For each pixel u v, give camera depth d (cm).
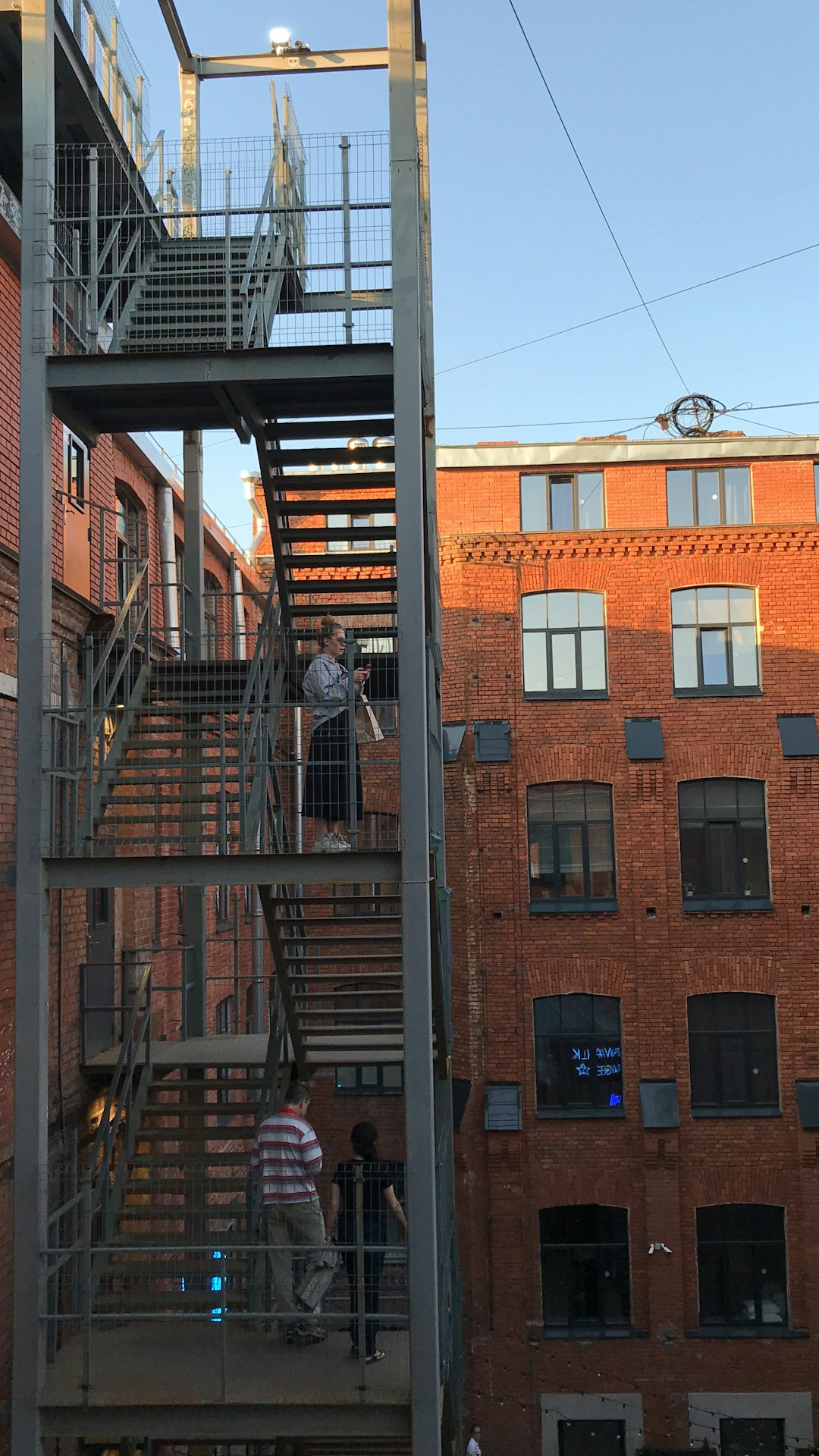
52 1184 910
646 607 2389
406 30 963
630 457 2428
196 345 1031
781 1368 2169
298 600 2234
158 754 1400
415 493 914
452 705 2405
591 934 2317
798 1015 2273
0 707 1080
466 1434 2169
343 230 973
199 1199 1100
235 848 1338
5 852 1087
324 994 1160
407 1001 877
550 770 2362
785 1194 2230
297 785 2078
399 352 924
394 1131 2378
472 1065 2291
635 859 2323
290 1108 945
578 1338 2194
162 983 1592
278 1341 910
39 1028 867
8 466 1126
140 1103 1164
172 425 1050
